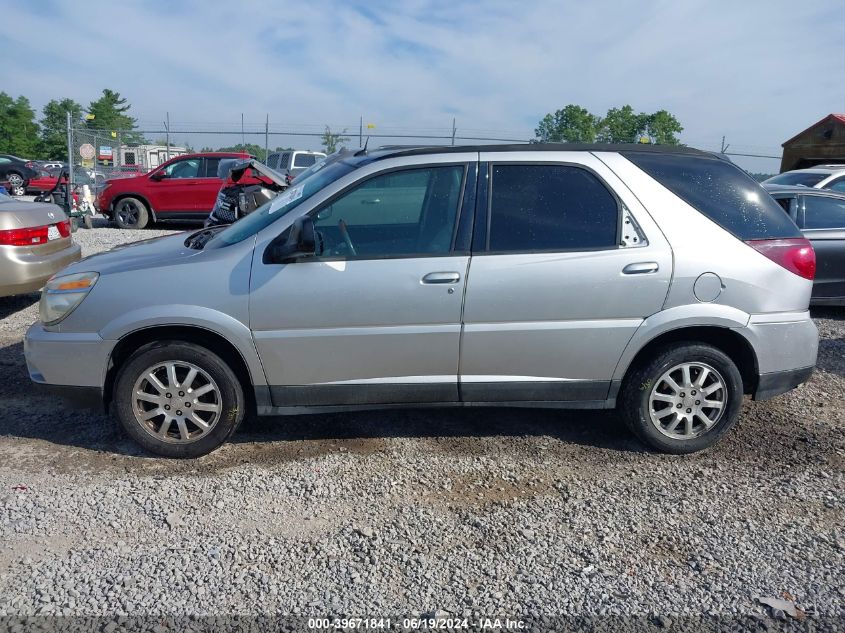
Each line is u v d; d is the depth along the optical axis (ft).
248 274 13.01
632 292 13.29
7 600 9.53
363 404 13.75
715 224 13.60
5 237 21.94
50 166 118.52
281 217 13.38
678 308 13.42
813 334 14.20
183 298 13.00
